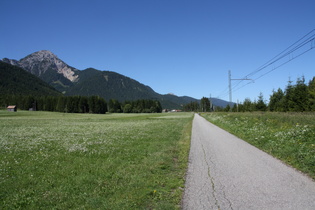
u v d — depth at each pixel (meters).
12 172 8.66
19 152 12.80
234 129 25.02
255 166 9.60
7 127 31.97
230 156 11.77
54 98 163.25
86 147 14.54
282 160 10.70
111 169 9.05
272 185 7.15
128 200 6.01
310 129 14.47
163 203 5.86
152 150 13.41
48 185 7.19
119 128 30.16
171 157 11.51
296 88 38.94
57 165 9.77
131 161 10.50
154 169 9.14
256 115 31.81
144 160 10.71
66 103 152.25
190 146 15.27
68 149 13.74
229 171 8.89
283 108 41.56
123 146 14.90
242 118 32.25
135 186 7.12
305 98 37.84
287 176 8.10
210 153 12.72
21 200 6.08
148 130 26.78
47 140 17.98
